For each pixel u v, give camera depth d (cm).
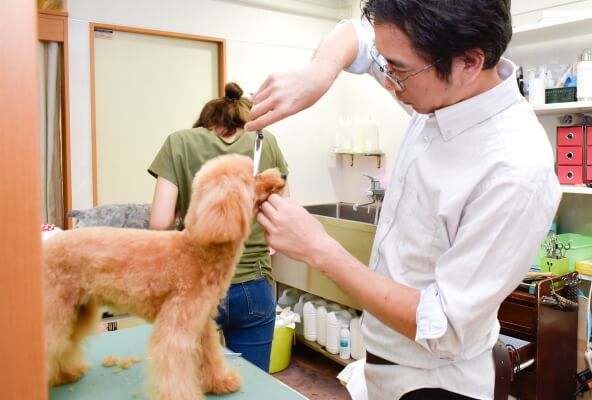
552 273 220
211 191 98
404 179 93
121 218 198
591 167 230
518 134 77
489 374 92
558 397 221
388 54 74
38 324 30
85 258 101
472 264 72
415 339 75
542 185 73
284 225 83
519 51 274
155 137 315
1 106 28
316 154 393
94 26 285
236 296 168
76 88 283
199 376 108
